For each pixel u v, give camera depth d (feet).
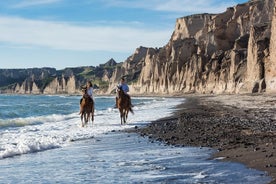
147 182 27.48
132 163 35.76
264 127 63.72
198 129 64.90
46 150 47.16
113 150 45.65
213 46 479.00
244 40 405.18
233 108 130.41
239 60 376.68
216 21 503.61
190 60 500.33
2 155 41.50
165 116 105.40
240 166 31.58
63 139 58.49
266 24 323.37
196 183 26.48
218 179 27.37
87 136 63.10
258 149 38.63
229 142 46.55
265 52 289.53
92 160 38.50
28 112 148.77
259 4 470.80
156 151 43.19
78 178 29.71
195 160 36.04
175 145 47.73
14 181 29.09
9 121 89.97
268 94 246.88
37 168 34.65
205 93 434.71
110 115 120.06
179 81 519.60
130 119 98.84
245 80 330.13
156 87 584.81
